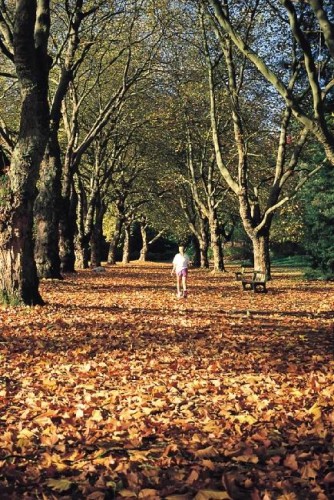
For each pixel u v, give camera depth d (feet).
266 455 17.38
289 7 34.55
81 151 100.32
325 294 78.54
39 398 24.36
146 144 143.33
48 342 36.99
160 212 181.27
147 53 108.37
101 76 118.01
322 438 18.70
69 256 109.91
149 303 63.21
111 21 91.91
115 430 20.22
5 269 53.16
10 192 52.60
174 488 14.88
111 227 199.21
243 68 88.69
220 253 142.72
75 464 16.94
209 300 68.90
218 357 33.47
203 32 91.20
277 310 58.75
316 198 105.09
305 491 14.78
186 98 120.37
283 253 226.58
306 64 35.14
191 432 19.89
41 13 52.21
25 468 16.81
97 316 49.67
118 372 29.37
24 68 51.31
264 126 115.75
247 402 23.79
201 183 153.48
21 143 52.47
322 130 35.55
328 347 37.01
